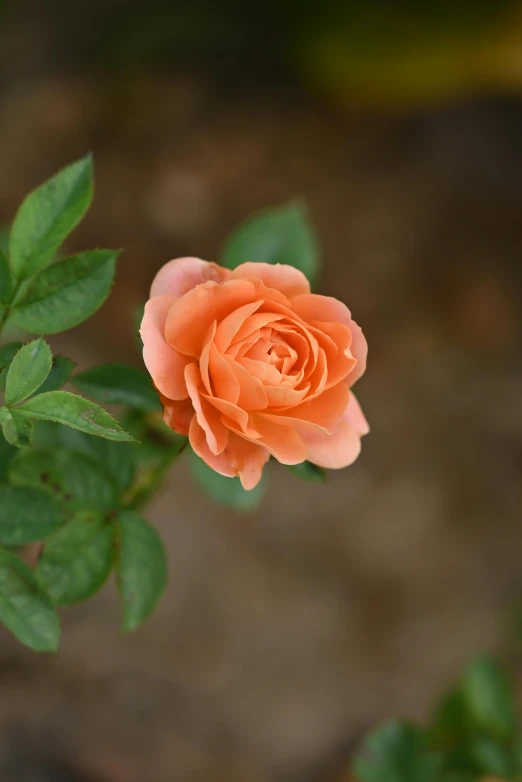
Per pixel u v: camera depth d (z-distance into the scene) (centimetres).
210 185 153
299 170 158
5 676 103
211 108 163
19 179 146
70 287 62
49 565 63
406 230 155
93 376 64
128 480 66
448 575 129
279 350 60
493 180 162
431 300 150
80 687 106
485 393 143
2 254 62
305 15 166
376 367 142
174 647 114
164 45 168
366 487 132
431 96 164
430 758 82
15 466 63
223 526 124
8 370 59
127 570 63
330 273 148
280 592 122
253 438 59
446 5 157
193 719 110
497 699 83
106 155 153
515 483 137
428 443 138
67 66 165
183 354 60
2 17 163
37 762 98
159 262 143
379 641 123
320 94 168
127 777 102
